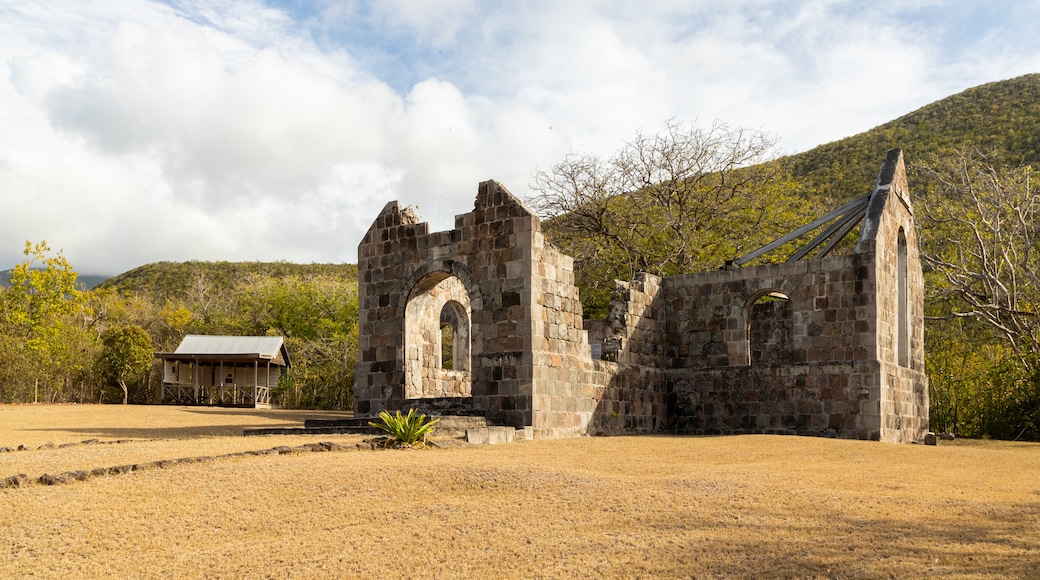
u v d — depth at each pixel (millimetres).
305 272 93312
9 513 10453
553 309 22562
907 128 73750
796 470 14562
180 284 92438
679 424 27500
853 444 19578
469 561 8641
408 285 23906
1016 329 36125
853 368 24734
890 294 26375
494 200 22562
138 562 8789
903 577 7895
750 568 8227
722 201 42625
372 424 17734
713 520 10141
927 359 36438
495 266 22312
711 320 27453
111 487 11711
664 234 41031
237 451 14672
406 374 23766
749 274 26875
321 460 13805
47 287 43875
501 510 10695
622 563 8469
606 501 11164
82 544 9391
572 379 22984
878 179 28234
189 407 38438
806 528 9750
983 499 11734
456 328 28625
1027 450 21609
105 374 45156
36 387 41781
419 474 12570
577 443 19172
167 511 10609
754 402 26266
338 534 9664
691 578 7984
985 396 34344
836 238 29156
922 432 28781
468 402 22203
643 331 27000
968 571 8055
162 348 57625
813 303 25625
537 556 8750
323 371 48562
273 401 48688
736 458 16391
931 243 42906
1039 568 8141
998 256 40906
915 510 10766
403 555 8867
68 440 18922
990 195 39688
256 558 8828
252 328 59750
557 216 43000
